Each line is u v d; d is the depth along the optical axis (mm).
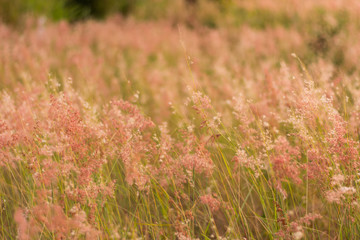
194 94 2744
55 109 2682
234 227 2664
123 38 10133
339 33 7898
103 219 2584
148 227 2738
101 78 5867
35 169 2629
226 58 8031
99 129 2834
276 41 8594
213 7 13383
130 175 2635
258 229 2812
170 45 9562
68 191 2502
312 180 2789
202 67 7242
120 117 2908
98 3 16094
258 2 12031
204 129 3178
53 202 2609
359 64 5426
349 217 2457
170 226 2693
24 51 6855
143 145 2754
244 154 2639
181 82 5703
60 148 2621
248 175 3055
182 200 2955
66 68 6855
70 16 14180
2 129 2787
